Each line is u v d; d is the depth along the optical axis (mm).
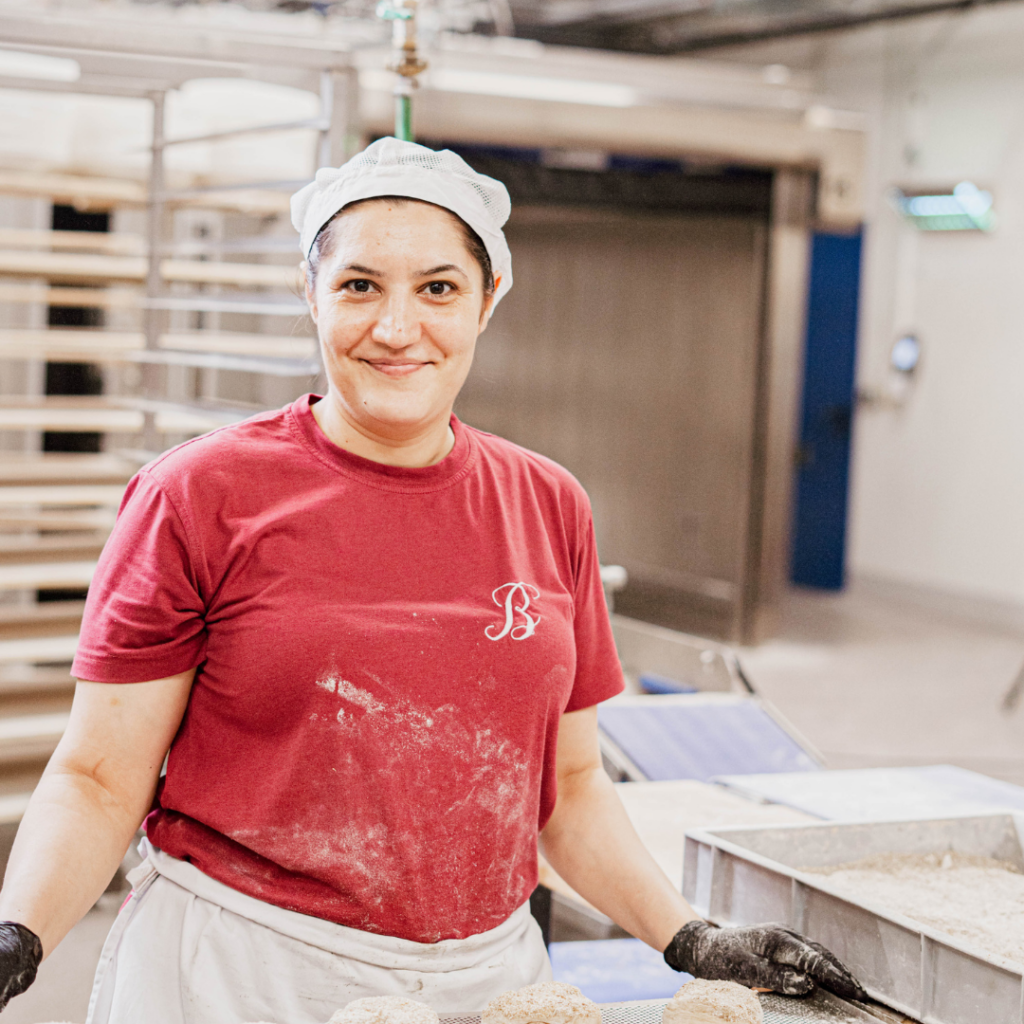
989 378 8055
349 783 1173
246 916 1186
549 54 5762
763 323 6484
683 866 1634
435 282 1187
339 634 1164
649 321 7016
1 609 3600
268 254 4188
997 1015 1163
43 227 4961
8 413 3785
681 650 3627
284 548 1186
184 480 1179
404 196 1171
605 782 1429
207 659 1207
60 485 3842
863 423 8961
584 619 1393
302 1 4559
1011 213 7852
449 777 1203
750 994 1158
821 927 1384
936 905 1505
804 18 8195
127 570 1171
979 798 2201
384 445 1248
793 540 9086
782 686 6008
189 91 4016
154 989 1188
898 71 8477
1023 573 7895
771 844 1624
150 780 1207
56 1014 2330
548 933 1896
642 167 6090
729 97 6125
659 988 1805
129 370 4863
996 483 8031
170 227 4164
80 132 4043
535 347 7273
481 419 7289
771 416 6551
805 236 6402
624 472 7277
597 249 7133
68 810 1131
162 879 1236
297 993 1174
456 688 1201
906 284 8562
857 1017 1221
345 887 1188
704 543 6926
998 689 6098
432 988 1198
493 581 1253
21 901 1061
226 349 3771
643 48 8898
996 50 7848
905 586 8656
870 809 2123
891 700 5812
